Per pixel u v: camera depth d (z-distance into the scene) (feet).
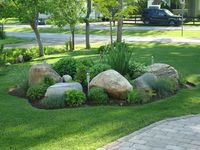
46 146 21.71
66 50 79.30
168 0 165.78
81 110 28.37
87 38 82.17
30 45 93.40
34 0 67.92
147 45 79.30
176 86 34.63
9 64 57.16
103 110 28.30
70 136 23.20
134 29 120.37
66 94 29.81
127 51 36.68
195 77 41.09
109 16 73.82
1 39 106.93
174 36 99.55
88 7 81.87
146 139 22.49
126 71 35.45
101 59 39.60
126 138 22.68
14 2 67.36
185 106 29.55
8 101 31.71
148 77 32.68
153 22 138.00
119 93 30.37
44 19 123.75
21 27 141.90
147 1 159.74
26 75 36.45
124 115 27.12
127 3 82.02
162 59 55.67
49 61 62.03
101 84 30.91
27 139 22.88
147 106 29.35
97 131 23.97
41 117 26.96
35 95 31.73
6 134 23.75
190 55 60.54
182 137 22.81
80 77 34.01
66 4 75.36
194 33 104.63
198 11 151.74
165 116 27.02
